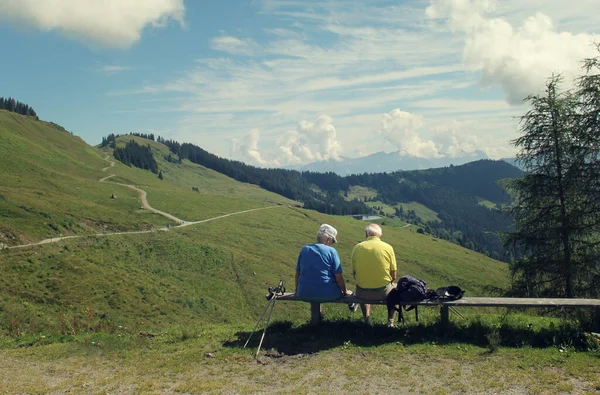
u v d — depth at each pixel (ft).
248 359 25.32
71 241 170.81
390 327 29.43
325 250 30.53
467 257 358.02
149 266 175.94
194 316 138.10
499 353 24.06
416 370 22.00
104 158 620.08
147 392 20.51
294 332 30.58
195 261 201.16
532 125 67.00
